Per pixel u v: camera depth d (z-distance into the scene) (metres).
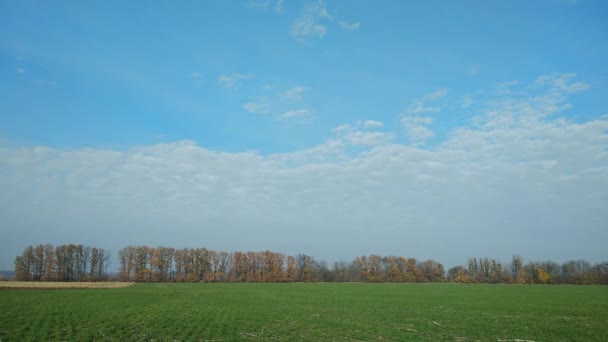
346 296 77.25
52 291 75.38
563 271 183.50
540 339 28.94
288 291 93.69
